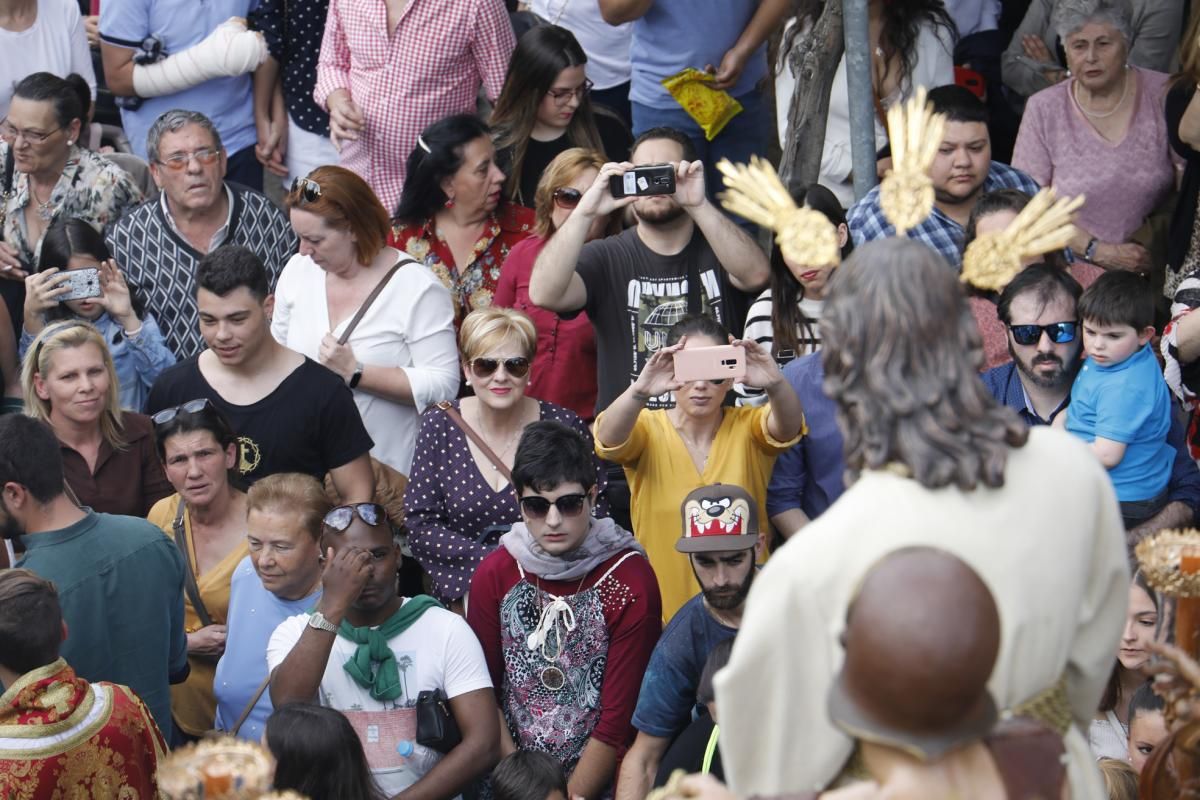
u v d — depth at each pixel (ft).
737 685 20.17
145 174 69.41
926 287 19.95
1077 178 62.80
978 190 54.03
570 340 57.93
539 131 64.28
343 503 53.11
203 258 57.36
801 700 20.21
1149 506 46.11
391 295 56.80
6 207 64.59
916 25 62.75
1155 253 63.62
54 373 50.31
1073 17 61.62
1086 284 56.59
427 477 51.44
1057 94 63.52
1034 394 47.60
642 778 42.45
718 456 47.67
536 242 59.11
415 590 54.80
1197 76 57.98
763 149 69.82
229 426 49.75
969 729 16.84
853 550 19.84
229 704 45.21
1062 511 20.44
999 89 73.67
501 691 45.52
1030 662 20.25
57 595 37.22
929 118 24.54
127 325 57.88
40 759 35.14
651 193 50.31
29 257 64.49
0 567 46.06
